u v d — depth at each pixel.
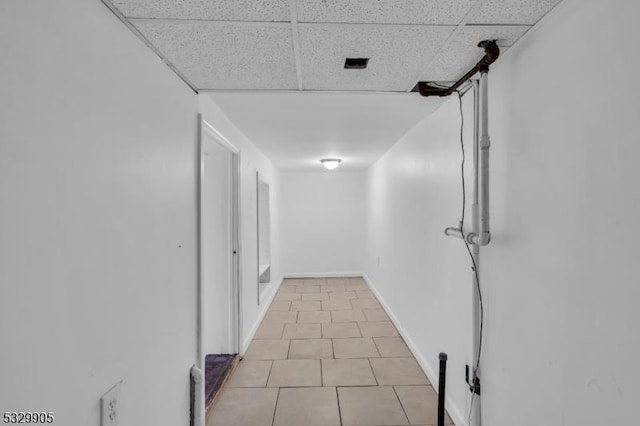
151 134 1.30
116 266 1.05
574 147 1.01
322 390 2.39
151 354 1.27
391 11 1.07
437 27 1.17
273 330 3.56
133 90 1.17
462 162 1.83
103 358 0.99
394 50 1.35
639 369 0.81
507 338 1.38
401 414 2.10
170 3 1.01
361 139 3.26
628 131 0.83
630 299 0.83
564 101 1.05
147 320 1.24
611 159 0.88
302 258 6.15
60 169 0.83
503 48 1.33
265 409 2.17
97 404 0.96
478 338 1.61
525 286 1.26
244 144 3.07
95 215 0.96
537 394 1.19
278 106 2.19
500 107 1.42
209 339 2.85
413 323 2.93
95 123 0.96
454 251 1.96
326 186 6.14
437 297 2.28
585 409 0.97
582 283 0.98
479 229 1.52
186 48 1.30
